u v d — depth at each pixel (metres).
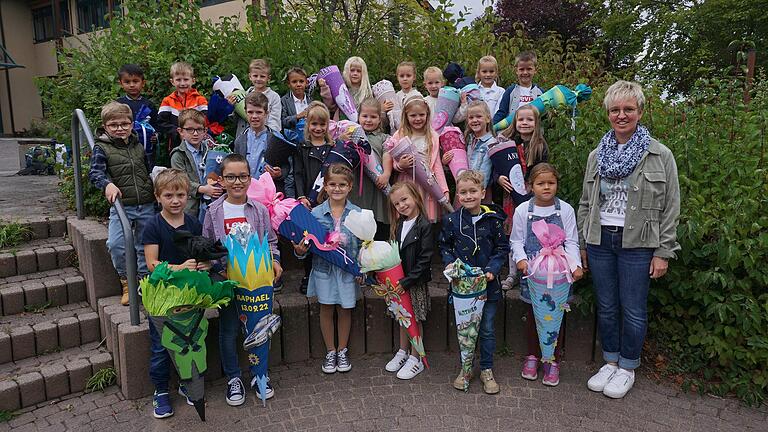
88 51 5.48
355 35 6.17
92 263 3.73
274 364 3.70
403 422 3.01
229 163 3.21
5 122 22.80
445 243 3.43
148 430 2.91
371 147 4.10
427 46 6.11
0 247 4.29
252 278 3.04
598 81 6.70
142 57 5.09
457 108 4.49
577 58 7.47
